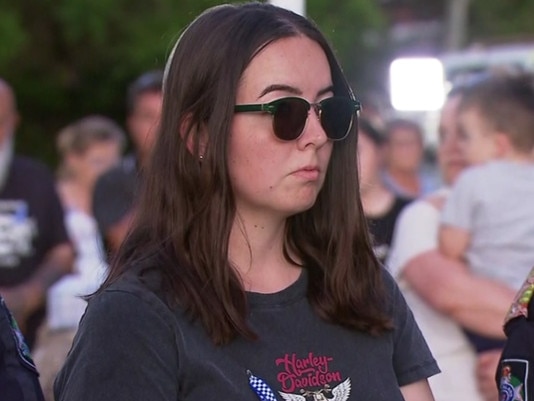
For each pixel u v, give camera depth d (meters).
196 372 2.43
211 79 2.51
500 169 4.48
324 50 2.62
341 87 2.68
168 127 2.58
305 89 2.53
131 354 2.41
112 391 2.39
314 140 2.52
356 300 2.67
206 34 2.54
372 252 2.77
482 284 4.45
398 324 2.77
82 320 2.50
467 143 4.56
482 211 4.48
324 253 2.71
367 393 2.57
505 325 2.71
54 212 6.05
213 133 2.50
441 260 4.53
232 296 2.50
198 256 2.52
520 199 4.45
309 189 2.54
